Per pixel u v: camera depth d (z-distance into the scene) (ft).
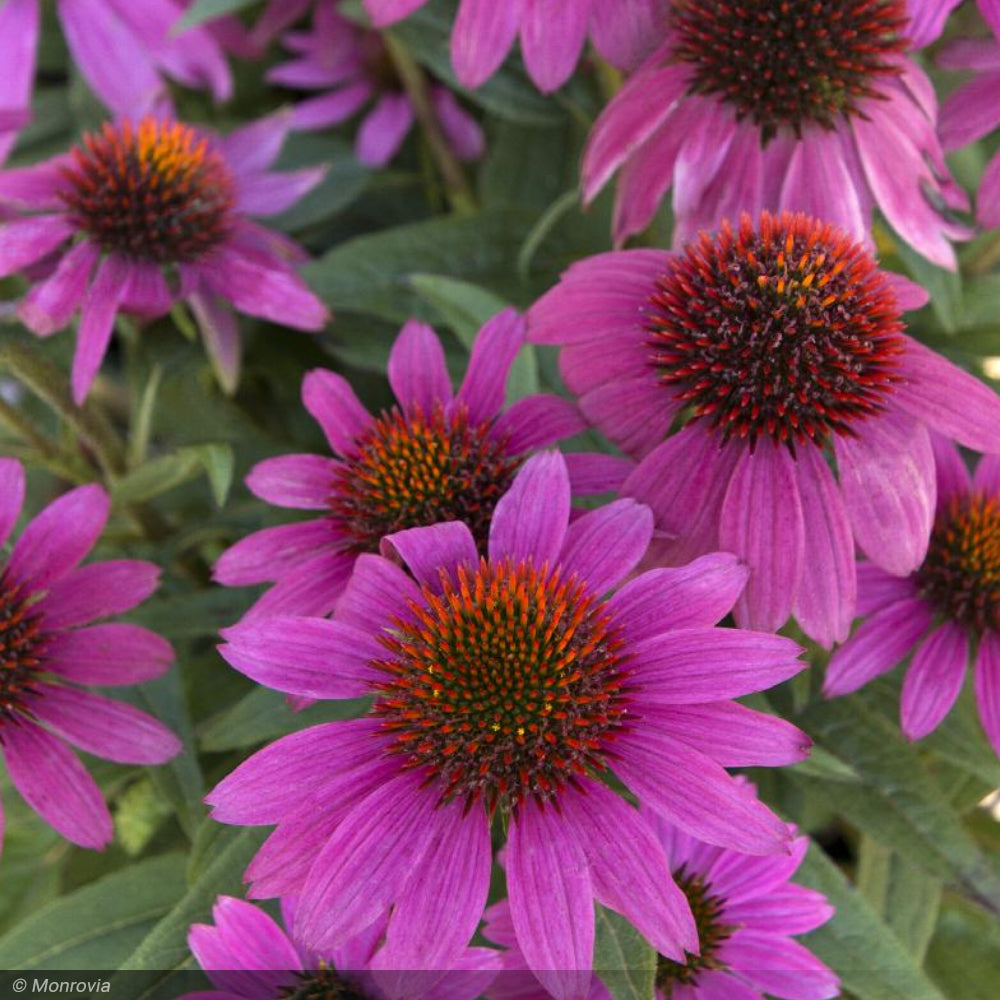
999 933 2.18
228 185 2.20
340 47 2.51
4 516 1.93
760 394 1.86
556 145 2.37
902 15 1.98
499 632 1.79
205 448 2.02
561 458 1.83
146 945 1.84
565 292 1.92
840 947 1.93
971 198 2.28
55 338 2.20
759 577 1.83
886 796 1.97
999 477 2.00
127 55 2.46
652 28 2.01
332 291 2.21
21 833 2.17
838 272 1.86
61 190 2.12
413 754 1.79
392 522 1.89
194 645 2.29
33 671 1.93
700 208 1.98
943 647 1.96
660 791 1.77
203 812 1.98
